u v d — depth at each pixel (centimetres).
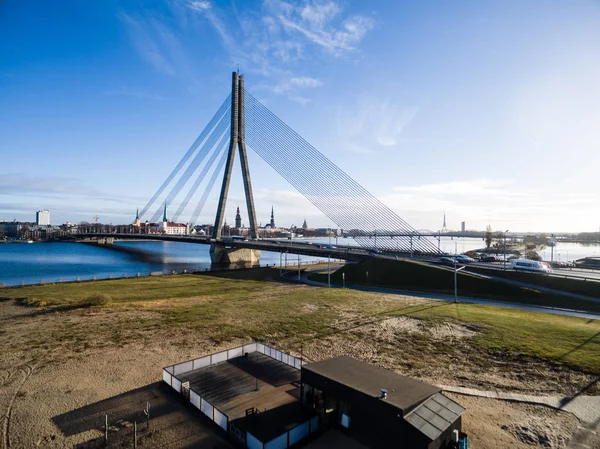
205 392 2125
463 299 5616
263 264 14038
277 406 1955
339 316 4281
